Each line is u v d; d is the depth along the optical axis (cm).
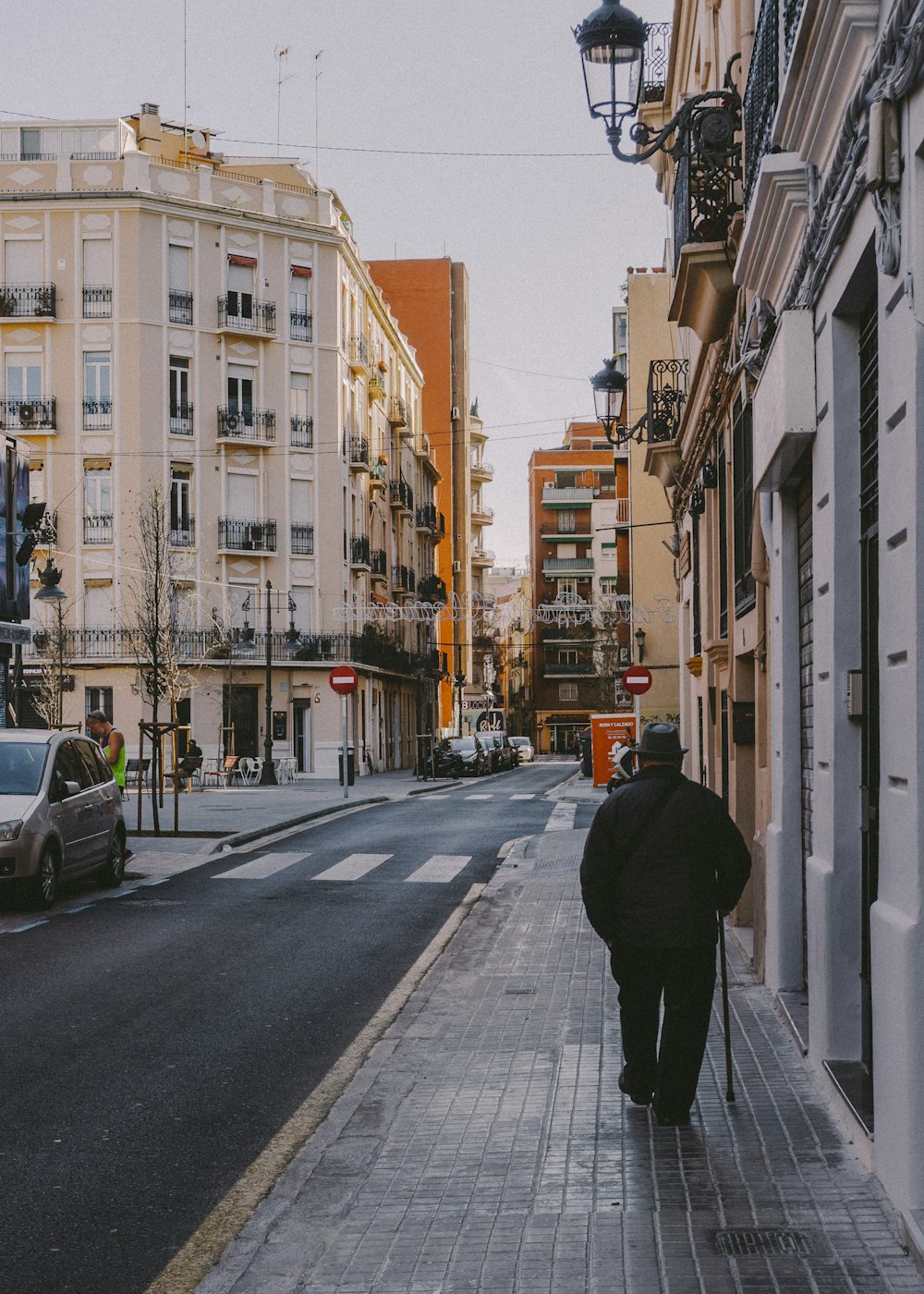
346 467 5447
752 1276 425
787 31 798
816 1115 605
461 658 9112
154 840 2067
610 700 8931
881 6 485
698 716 1916
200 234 5025
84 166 4919
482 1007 901
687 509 2036
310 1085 727
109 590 4859
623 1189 518
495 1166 554
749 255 831
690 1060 597
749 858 612
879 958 493
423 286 8794
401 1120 634
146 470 4881
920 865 451
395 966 1083
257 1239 490
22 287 4888
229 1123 655
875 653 591
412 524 7294
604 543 10275
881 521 501
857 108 517
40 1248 494
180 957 1111
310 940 1206
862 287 589
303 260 5262
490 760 5528
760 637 984
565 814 2652
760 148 902
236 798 3403
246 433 5088
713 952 603
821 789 677
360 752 5491
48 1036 830
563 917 1291
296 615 5184
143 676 3925
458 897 1508
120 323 4884
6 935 1212
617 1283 425
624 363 7000
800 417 675
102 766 1616
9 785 1409
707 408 1434
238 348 5103
